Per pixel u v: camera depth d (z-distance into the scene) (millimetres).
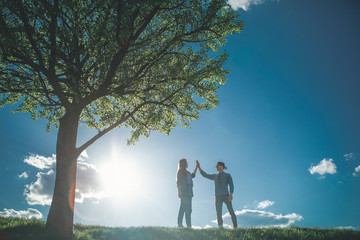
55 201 8820
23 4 9352
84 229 10258
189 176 10867
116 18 9273
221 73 11047
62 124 10047
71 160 9461
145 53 11242
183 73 10898
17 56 9039
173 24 10969
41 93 10594
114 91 10461
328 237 7781
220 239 8031
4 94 12172
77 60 9836
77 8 8828
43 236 7637
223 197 10344
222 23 11070
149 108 11523
